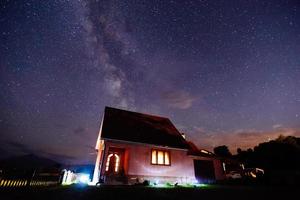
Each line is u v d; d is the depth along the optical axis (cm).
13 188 731
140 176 1433
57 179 1222
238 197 711
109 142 1455
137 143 1515
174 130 2069
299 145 2864
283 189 1000
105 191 825
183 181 1557
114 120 1767
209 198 686
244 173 2041
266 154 2844
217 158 1866
